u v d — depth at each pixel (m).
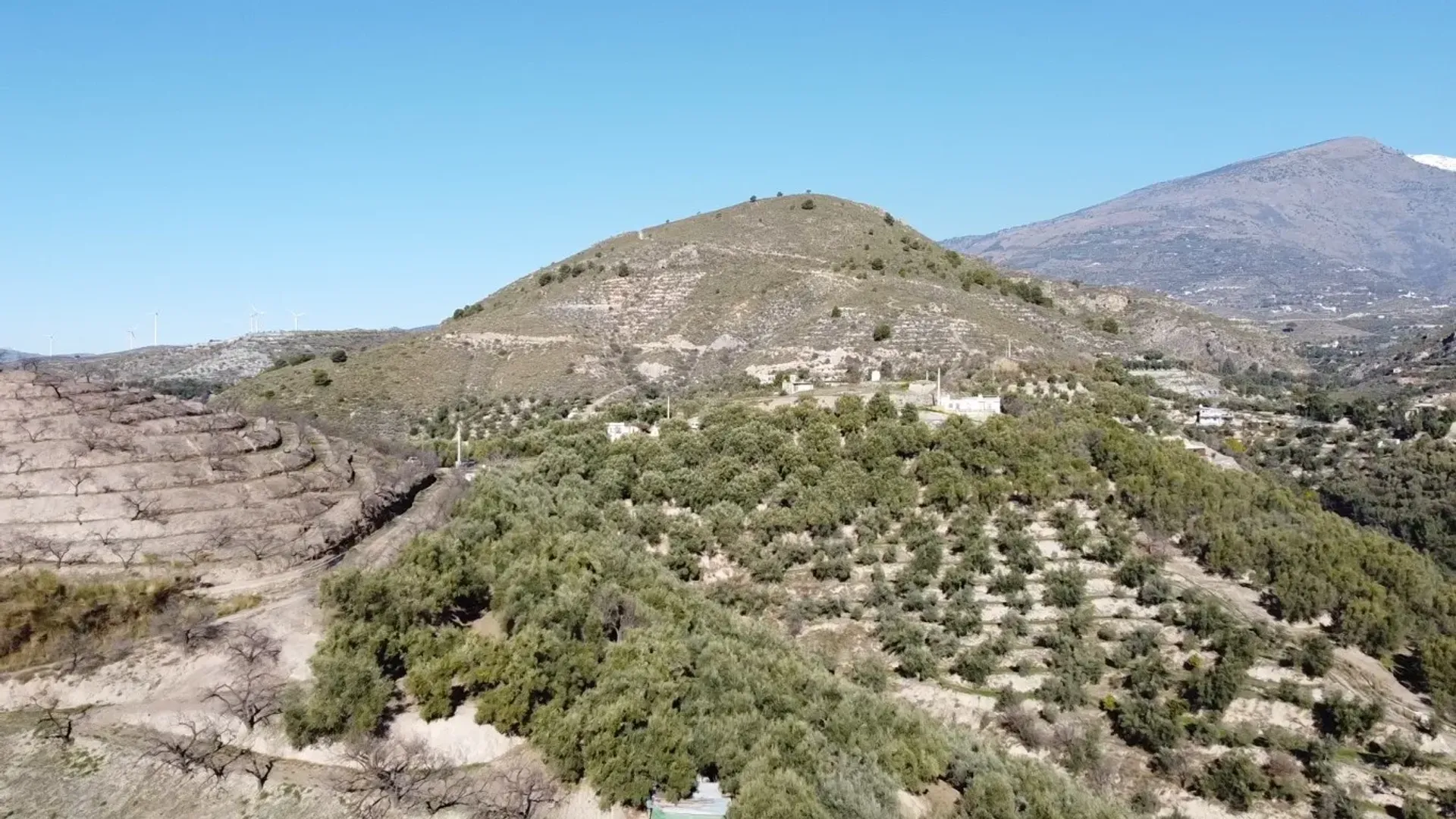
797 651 42.19
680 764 28.56
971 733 38.25
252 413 65.00
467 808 26.42
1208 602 46.94
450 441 82.56
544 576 38.59
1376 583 47.91
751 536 54.84
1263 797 37.22
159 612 33.19
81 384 47.81
